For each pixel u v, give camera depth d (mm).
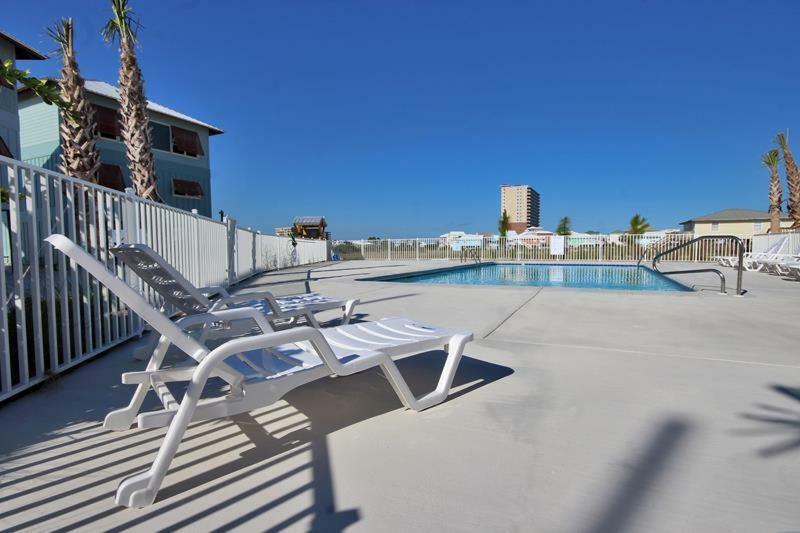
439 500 1666
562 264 18891
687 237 19031
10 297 3355
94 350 3625
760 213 41812
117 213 4152
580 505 1630
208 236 7766
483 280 13984
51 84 2109
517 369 3301
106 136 15477
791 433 2203
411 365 3436
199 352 1888
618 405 2588
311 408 2588
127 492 1582
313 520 1545
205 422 2395
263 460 1975
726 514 1568
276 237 15750
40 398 2721
